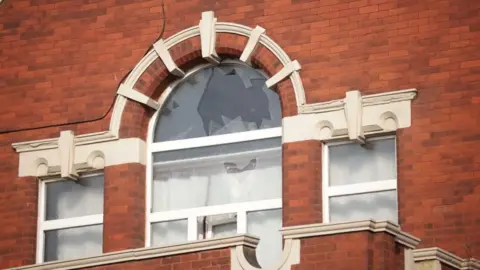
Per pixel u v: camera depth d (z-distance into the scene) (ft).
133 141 76.95
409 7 73.46
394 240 64.54
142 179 76.84
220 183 76.33
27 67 79.66
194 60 77.10
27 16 80.43
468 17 72.38
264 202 75.15
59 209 78.43
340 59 73.97
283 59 74.84
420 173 71.41
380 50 73.46
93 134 77.36
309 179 73.15
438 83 72.18
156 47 77.36
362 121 72.90
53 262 69.72
